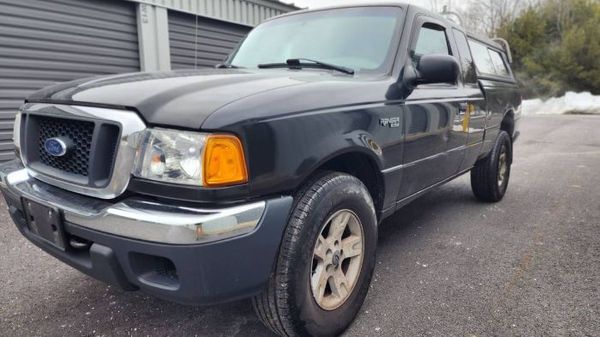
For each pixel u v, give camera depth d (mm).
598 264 2930
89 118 1709
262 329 2219
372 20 2873
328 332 2027
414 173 2719
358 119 2107
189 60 8102
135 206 1585
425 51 3008
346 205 2039
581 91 22938
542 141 9758
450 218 4031
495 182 4375
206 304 1629
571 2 25609
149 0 7102
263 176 1638
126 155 1612
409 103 2570
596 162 6902
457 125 3227
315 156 1833
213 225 1505
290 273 1767
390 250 3248
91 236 1672
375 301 2473
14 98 5727
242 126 1582
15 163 2275
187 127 1543
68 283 2756
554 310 2350
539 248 3240
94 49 6617
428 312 2352
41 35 5922
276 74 2275
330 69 2586
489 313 2330
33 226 1991
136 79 2035
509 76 5117
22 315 2381
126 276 1680
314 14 3170
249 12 8977
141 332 2215
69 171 1856
